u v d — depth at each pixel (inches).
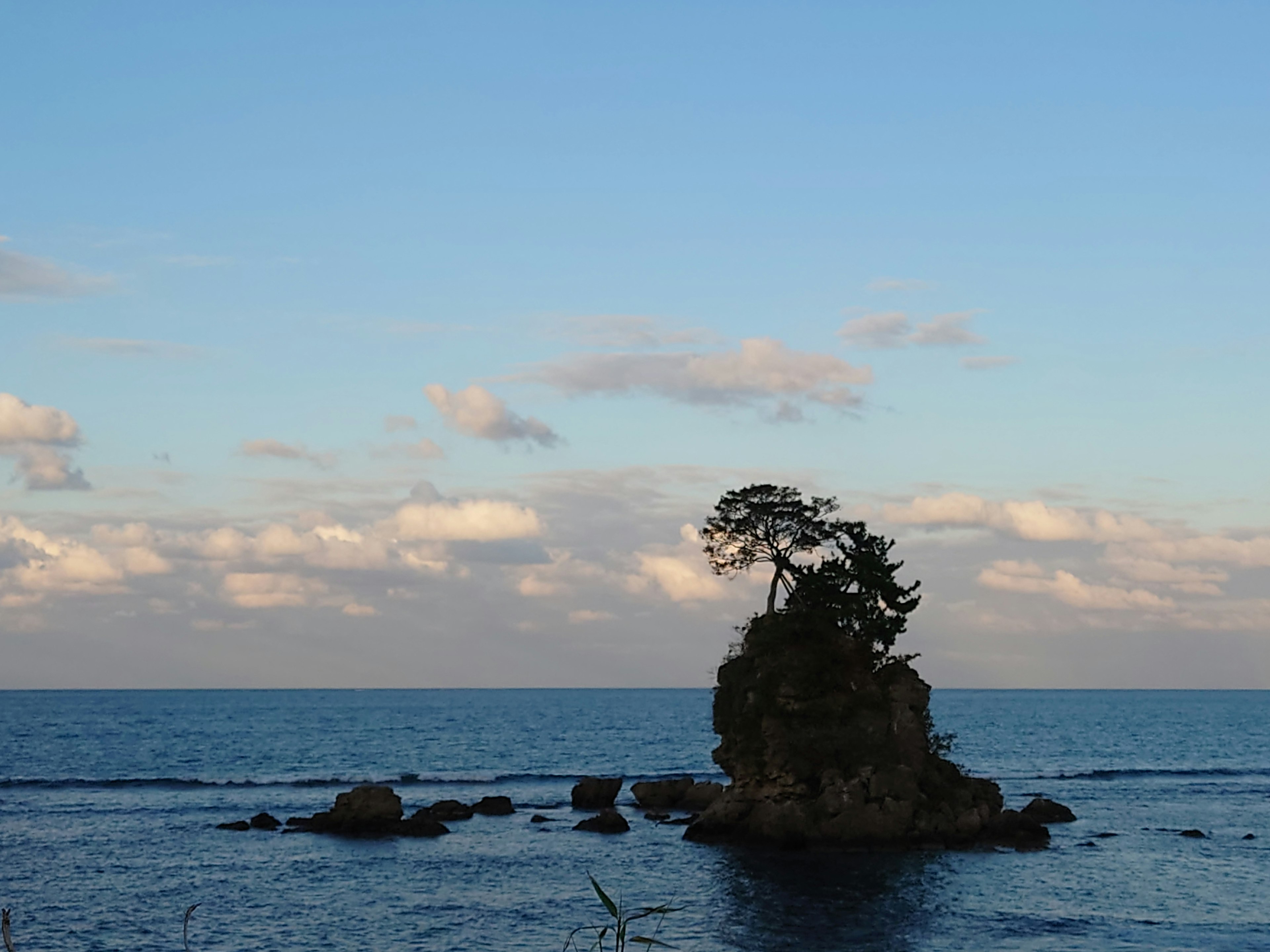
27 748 7219.5
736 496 3666.3
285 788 5017.2
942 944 2231.8
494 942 2279.8
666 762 6683.1
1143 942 2258.9
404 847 3361.2
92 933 2337.6
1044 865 3016.7
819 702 3341.5
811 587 3548.2
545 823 3870.6
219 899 2652.6
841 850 3179.1
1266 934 2322.8
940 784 3420.3
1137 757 7180.1
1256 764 6776.6
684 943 2235.5
